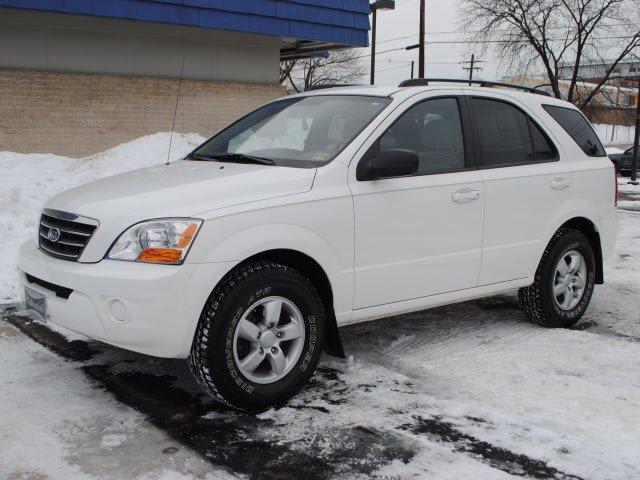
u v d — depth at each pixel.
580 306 5.63
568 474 3.16
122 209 3.64
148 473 3.11
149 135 14.01
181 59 14.74
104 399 3.93
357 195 4.14
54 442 3.40
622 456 3.32
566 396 4.04
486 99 5.11
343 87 5.08
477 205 4.77
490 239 4.89
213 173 4.14
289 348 3.95
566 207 5.41
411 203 4.39
